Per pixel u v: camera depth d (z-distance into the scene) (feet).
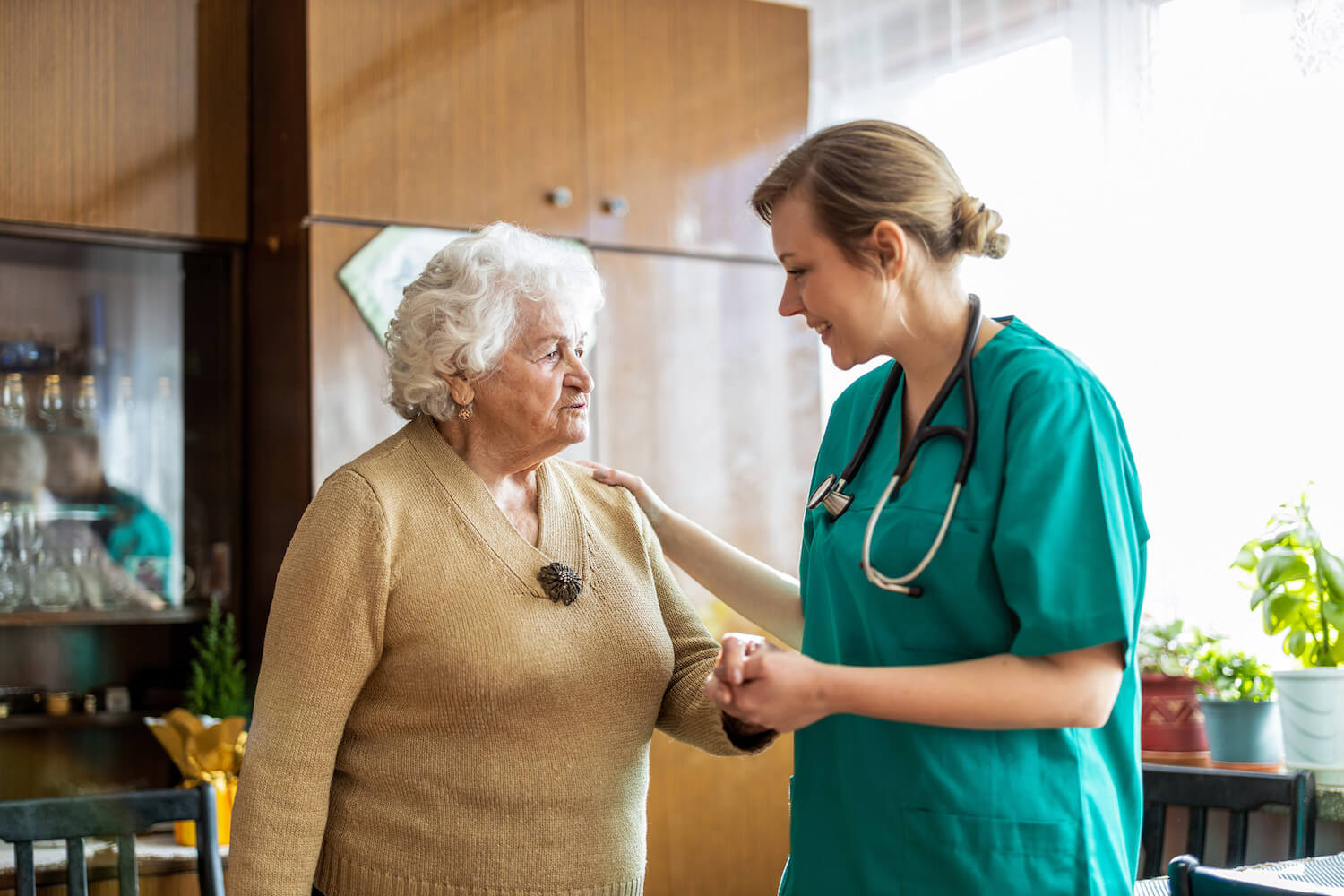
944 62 10.28
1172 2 8.83
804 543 4.80
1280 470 8.25
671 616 5.41
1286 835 8.05
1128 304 8.96
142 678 9.41
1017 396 3.99
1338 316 8.00
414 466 4.90
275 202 9.10
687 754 9.73
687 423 9.99
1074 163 9.28
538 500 5.15
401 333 5.00
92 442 9.09
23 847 6.06
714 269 10.20
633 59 9.93
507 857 4.70
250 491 9.41
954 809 3.99
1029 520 3.77
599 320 9.66
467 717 4.71
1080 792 4.00
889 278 4.02
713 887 9.75
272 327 9.13
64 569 8.91
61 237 8.79
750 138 10.43
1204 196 8.61
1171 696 7.98
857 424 4.72
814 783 4.41
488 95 9.31
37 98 8.64
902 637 4.08
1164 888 5.42
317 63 8.70
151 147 9.04
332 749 4.66
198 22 9.24
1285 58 8.25
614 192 9.78
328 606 4.63
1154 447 8.82
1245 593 8.45
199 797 6.44
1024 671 3.69
